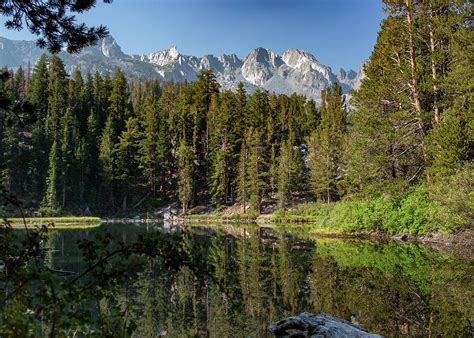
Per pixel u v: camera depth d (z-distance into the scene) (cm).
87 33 653
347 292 1236
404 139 3097
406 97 3144
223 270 1670
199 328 926
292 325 842
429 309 1024
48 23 634
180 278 1498
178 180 6750
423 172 3064
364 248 2339
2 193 468
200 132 7775
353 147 3475
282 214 5750
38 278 360
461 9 2886
